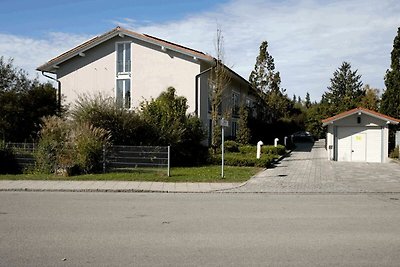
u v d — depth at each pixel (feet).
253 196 39.63
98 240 21.49
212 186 45.39
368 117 78.84
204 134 72.59
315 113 198.29
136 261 17.88
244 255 18.89
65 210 30.63
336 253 19.29
